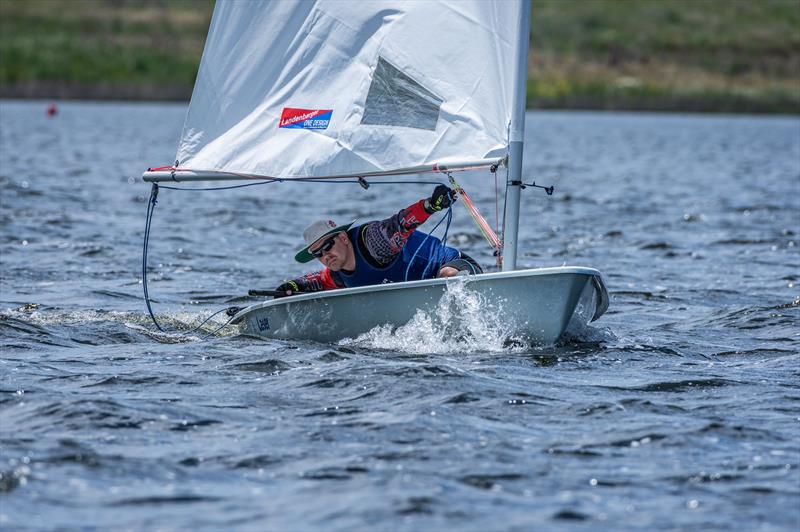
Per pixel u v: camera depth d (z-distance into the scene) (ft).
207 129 110.11
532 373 93.04
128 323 117.08
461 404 82.23
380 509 61.36
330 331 105.70
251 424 77.10
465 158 100.83
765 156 485.15
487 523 59.62
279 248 191.01
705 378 92.53
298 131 107.45
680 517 60.85
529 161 451.12
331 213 250.98
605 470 68.39
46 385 87.71
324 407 81.51
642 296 140.56
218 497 63.41
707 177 368.48
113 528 58.95
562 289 99.50
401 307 102.58
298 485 65.31
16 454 69.92
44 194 269.85
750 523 59.98
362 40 105.19
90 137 533.14
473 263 104.88
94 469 67.56
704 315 125.90
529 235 213.46
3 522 59.52
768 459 70.64
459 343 102.42
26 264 162.81
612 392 87.25
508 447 72.54
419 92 102.73
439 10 102.01
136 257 173.58
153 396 84.43
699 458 70.74
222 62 109.19
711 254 183.52
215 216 238.68
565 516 60.75
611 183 345.51
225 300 137.08
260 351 101.55
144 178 111.14
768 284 150.10
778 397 86.48
